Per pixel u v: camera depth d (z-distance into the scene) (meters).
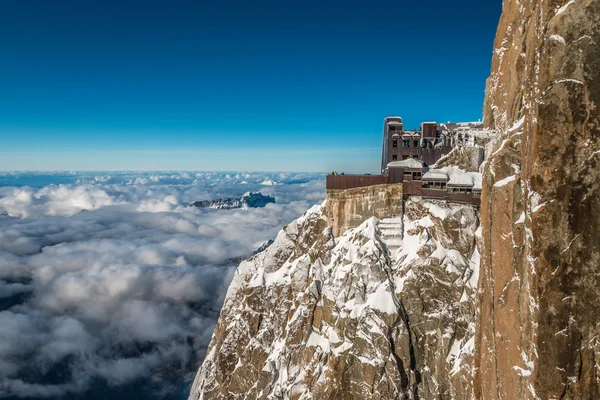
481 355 32.41
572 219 21.39
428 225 59.91
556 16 21.47
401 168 63.91
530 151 23.28
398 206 63.31
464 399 48.78
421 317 54.81
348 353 54.34
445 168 65.38
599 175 20.83
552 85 21.56
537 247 22.23
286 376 61.25
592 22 20.69
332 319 58.59
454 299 54.59
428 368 52.84
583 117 20.97
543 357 21.98
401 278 57.75
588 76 20.81
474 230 58.53
